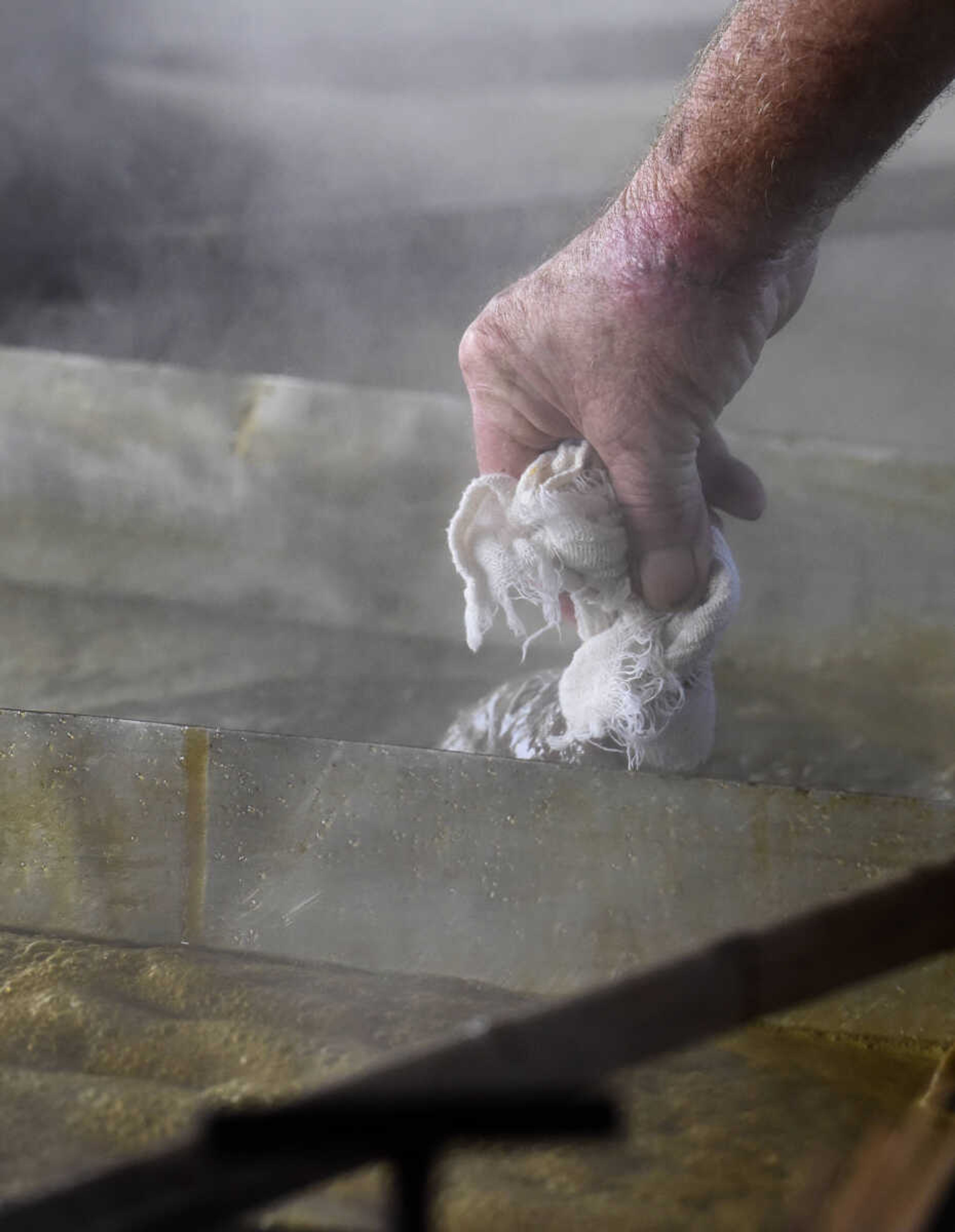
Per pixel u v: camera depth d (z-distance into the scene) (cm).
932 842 114
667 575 141
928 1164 62
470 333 143
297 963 121
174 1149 56
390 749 119
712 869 117
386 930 121
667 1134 92
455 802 119
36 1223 54
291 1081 98
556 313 135
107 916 124
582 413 138
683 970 60
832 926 63
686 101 130
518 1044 57
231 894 122
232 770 121
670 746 145
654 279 133
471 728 155
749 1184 87
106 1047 103
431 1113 48
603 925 119
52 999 108
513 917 119
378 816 120
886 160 137
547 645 178
